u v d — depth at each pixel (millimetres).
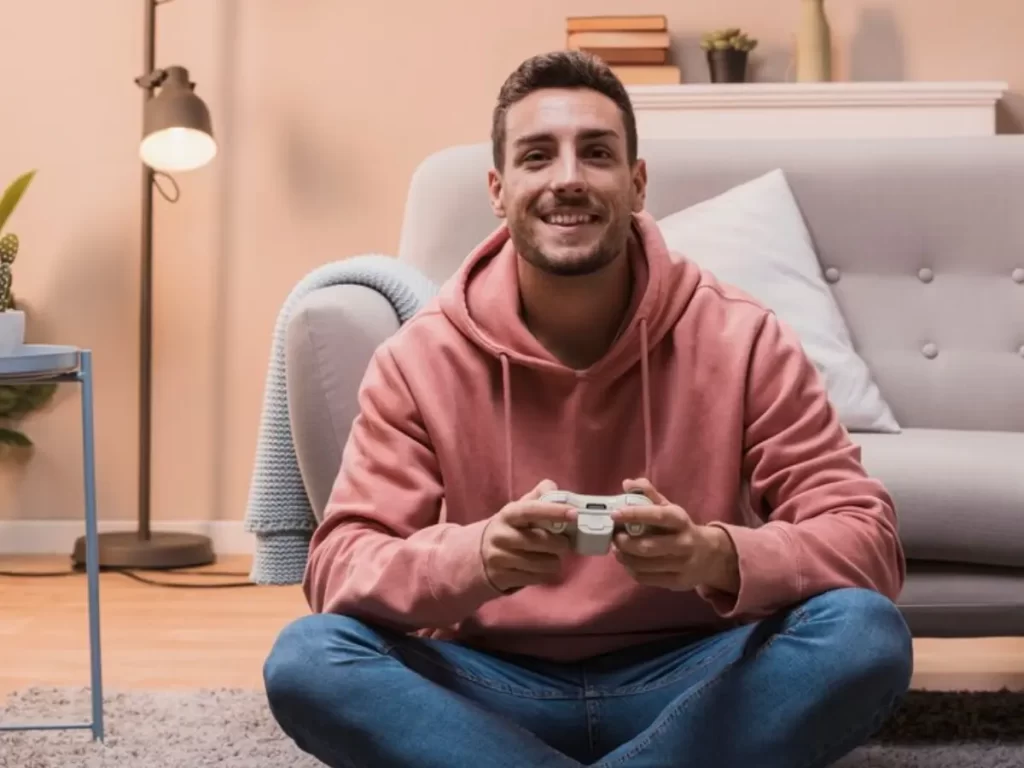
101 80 3770
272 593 3201
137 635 2719
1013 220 2311
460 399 1447
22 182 3357
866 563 1299
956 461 1811
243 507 3754
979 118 3434
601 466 1442
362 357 1731
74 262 3773
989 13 3715
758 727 1225
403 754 1218
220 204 3766
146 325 3607
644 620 1404
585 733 1369
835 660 1217
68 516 3760
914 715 1906
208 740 1878
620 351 1423
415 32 3762
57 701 2100
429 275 2260
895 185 2330
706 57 3740
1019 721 1929
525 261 1413
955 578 1824
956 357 2275
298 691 1245
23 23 3775
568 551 1296
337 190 3770
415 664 1331
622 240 1383
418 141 3768
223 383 3760
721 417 1423
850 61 3754
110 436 3771
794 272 2209
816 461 1380
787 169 2348
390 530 1382
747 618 1346
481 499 1434
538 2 3758
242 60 3771
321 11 3770
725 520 1415
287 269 3771
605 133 1359
